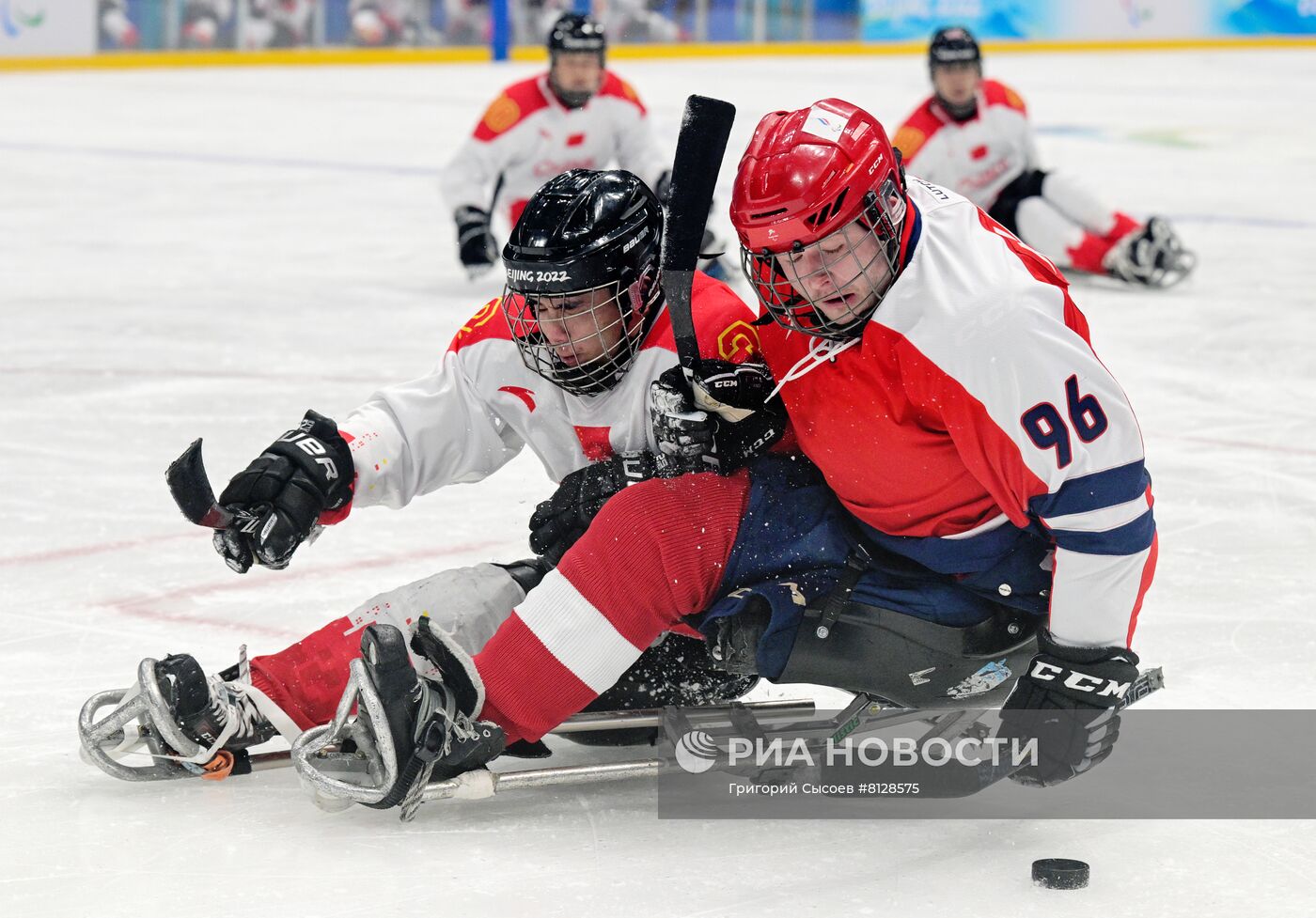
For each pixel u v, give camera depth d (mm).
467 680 5375
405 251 21562
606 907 4840
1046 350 4891
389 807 5363
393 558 8906
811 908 4832
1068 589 5121
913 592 5348
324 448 5754
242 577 8562
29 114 38281
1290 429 11953
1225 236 22516
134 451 11227
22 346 14969
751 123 36250
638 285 5605
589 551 5363
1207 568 8664
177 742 5539
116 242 21828
